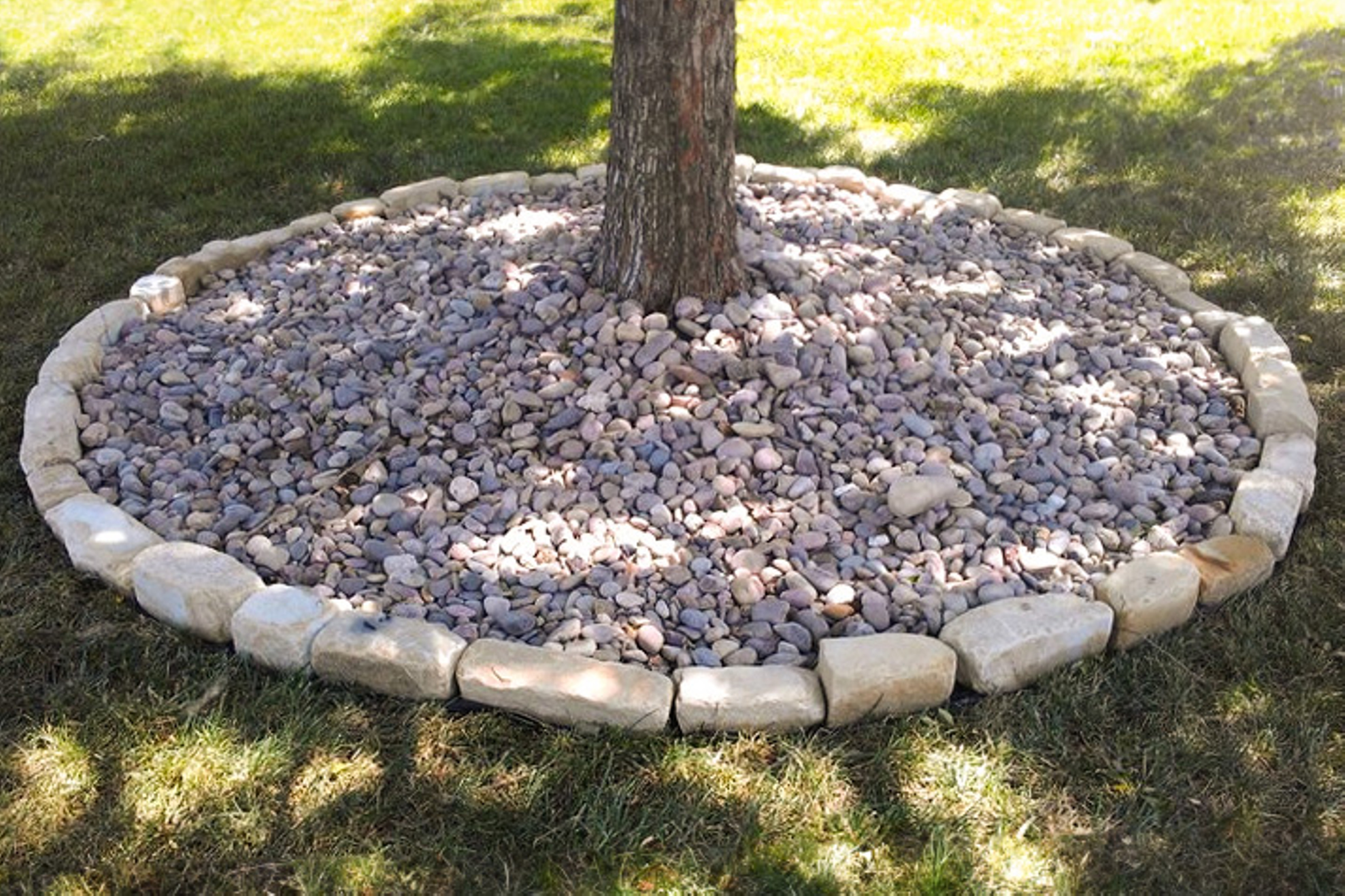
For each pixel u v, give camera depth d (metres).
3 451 3.71
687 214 3.76
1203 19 8.31
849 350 3.80
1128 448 3.59
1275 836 2.45
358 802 2.52
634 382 3.66
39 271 4.95
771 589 3.06
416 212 5.15
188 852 2.42
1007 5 8.69
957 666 2.80
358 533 3.27
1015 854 2.41
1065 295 4.46
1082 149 6.11
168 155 6.20
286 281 4.55
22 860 2.42
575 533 3.24
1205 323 4.29
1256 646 2.91
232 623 2.88
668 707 2.68
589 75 7.41
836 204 5.04
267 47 8.12
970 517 3.28
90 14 9.05
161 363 4.03
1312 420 3.64
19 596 3.10
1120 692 2.79
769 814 2.49
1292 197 5.47
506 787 2.56
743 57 7.59
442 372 3.79
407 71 7.53
